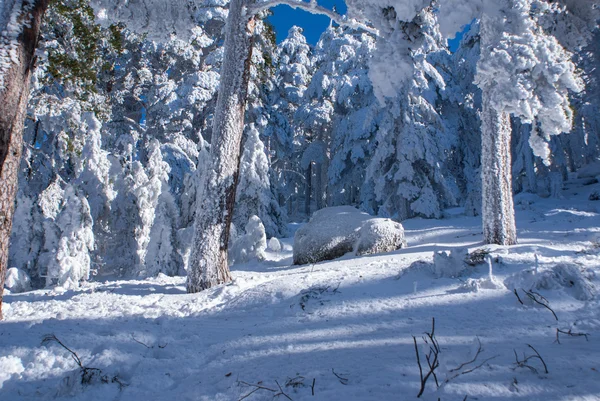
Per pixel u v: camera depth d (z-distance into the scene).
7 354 3.87
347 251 13.71
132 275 18.28
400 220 25.73
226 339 4.34
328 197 40.84
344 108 36.72
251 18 10.00
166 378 3.30
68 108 14.66
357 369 2.85
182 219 21.06
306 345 3.71
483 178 12.84
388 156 26.52
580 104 33.41
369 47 32.66
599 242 8.96
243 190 24.55
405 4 6.03
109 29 13.55
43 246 16.06
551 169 34.62
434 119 26.23
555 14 8.54
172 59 27.91
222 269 9.20
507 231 12.46
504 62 6.13
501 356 2.85
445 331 3.68
